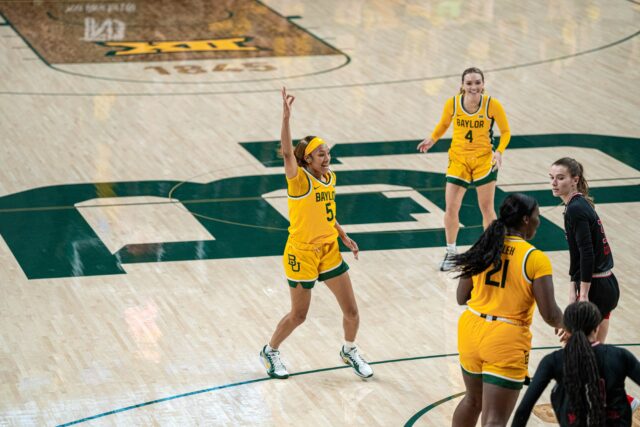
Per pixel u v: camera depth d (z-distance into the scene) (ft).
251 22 122.21
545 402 43.39
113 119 85.05
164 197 68.49
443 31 116.88
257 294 54.70
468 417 37.27
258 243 61.36
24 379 45.52
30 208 66.03
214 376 45.96
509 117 85.81
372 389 44.78
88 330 50.29
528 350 35.88
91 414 42.55
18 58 104.01
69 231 62.49
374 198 68.69
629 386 44.34
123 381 45.39
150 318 51.65
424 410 42.96
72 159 75.46
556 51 107.55
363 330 50.70
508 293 35.53
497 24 119.96
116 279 56.18
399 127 83.76
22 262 58.03
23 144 78.48
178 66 102.22
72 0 133.59
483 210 59.52
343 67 102.01
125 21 122.31
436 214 66.23
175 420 42.06
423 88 94.89
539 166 74.49
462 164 58.29
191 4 132.26
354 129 83.20
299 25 120.78
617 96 92.12
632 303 53.21
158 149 77.97
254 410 42.93
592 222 41.01
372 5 131.13
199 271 57.41
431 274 57.62
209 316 52.01
